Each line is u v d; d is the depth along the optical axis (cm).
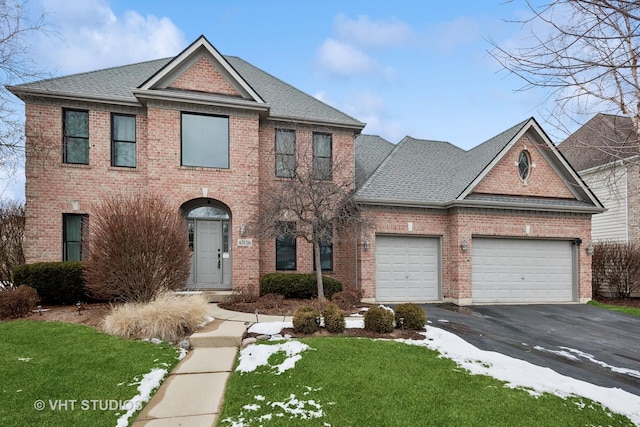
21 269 1051
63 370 562
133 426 441
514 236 1424
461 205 1361
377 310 821
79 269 1070
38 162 1214
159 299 834
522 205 1393
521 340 877
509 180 1469
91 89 1290
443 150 1811
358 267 1342
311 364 600
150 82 1240
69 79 1331
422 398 502
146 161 1295
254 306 1066
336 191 1138
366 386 531
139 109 1303
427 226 1403
